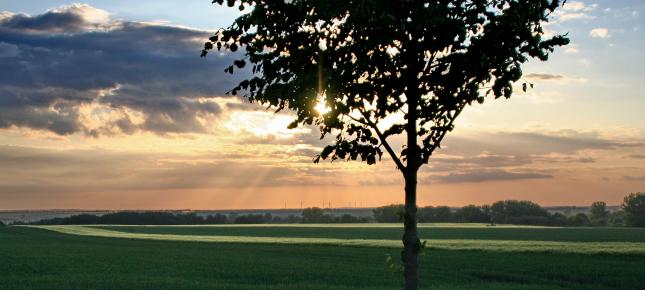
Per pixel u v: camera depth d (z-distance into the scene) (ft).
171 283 103.19
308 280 109.70
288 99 30.96
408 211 33.60
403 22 29.04
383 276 115.24
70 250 192.03
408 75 31.96
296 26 31.58
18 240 263.49
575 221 618.03
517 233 320.91
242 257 161.99
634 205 556.92
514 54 31.37
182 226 479.00
